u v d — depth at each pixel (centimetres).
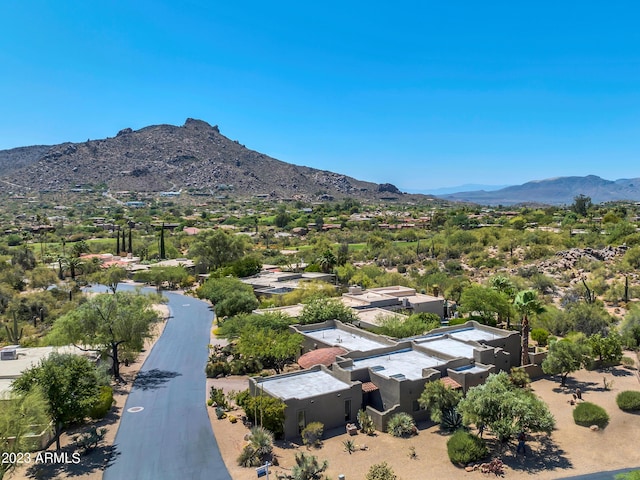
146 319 5141
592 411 3953
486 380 3853
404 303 7131
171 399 4431
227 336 5781
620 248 12481
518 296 5212
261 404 3638
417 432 3797
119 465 3284
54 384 3412
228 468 3247
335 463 3316
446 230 17975
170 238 18312
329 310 5938
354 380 4116
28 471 3203
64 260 12338
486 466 3278
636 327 6078
